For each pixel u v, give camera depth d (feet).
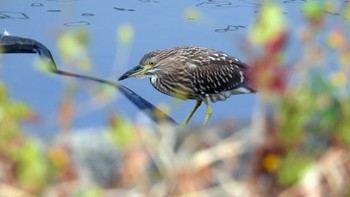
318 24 20.30
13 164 19.92
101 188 22.22
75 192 20.24
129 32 20.83
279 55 19.17
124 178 21.06
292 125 20.10
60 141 22.45
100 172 23.13
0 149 19.67
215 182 21.29
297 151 20.66
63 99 22.04
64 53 19.71
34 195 20.02
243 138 21.95
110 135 20.40
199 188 20.84
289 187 20.53
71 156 22.45
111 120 19.88
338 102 20.40
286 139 20.25
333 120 20.31
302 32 20.51
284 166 20.35
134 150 20.20
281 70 19.29
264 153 20.44
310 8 20.20
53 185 20.52
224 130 22.99
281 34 18.90
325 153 20.97
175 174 20.84
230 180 21.20
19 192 20.01
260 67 19.29
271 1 21.97
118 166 23.16
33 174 19.36
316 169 20.54
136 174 20.86
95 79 59.77
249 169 21.08
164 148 21.59
